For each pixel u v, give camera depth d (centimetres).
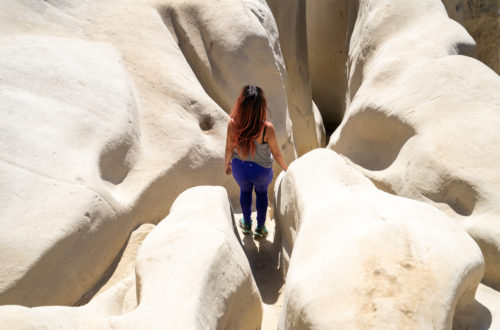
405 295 194
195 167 466
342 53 858
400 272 203
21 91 379
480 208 338
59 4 491
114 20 518
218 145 488
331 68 909
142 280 249
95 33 498
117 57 488
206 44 547
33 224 317
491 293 291
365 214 262
